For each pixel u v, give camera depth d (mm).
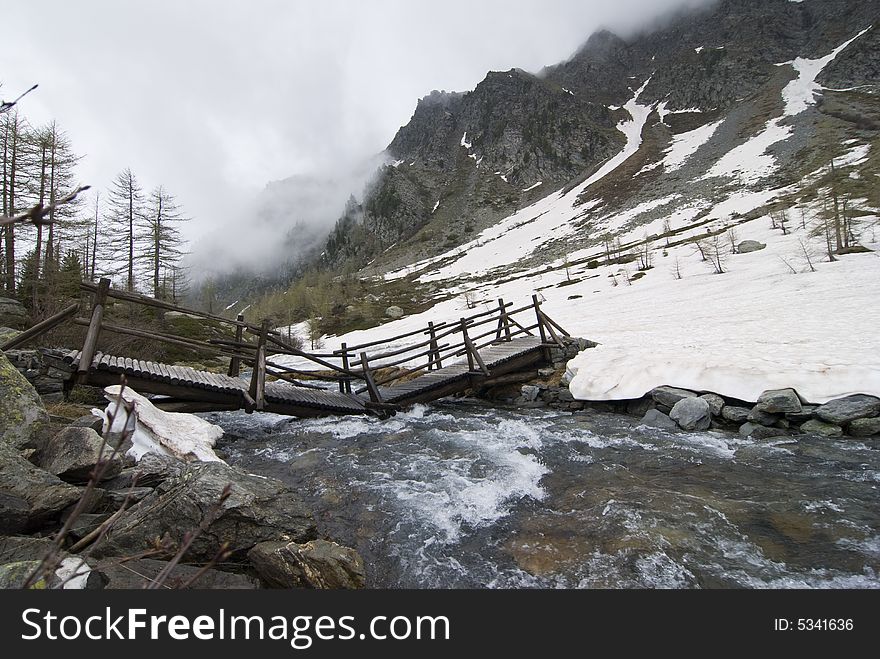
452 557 4793
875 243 34188
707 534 4988
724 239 50375
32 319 21719
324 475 6965
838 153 65062
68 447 5277
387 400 11180
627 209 97812
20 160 29594
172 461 6055
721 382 9758
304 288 73188
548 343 14086
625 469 7109
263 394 8703
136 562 4070
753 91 158250
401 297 70062
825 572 4332
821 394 8602
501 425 9969
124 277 40156
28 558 3631
